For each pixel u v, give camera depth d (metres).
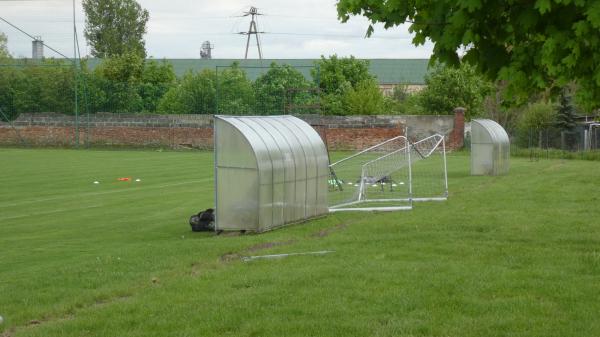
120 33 95.12
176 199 20.64
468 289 9.10
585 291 8.98
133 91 50.47
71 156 39.31
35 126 48.72
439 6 6.34
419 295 8.82
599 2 5.61
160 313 8.23
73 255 12.30
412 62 84.19
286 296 8.83
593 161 35.50
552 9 5.97
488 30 6.44
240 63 78.12
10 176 27.72
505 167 27.91
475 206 17.50
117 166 32.53
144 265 10.83
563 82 6.12
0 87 49.22
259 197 13.91
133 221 16.53
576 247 11.89
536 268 10.27
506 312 8.16
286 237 13.45
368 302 8.57
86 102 48.94
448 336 7.39
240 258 11.51
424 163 32.78
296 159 15.17
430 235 13.21
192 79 49.72
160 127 47.50
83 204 19.70
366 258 11.14
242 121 14.57
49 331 7.66
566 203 17.66
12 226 15.95
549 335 7.36
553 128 41.91
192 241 13.13
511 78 6.29
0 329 7.85
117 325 7.82
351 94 50.78
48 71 49.41
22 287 9.60
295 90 47.66
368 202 18.86
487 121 28.08
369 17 6.76
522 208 16.84
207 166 32.66
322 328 7.62
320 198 16.23
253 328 7.64
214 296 8.89
